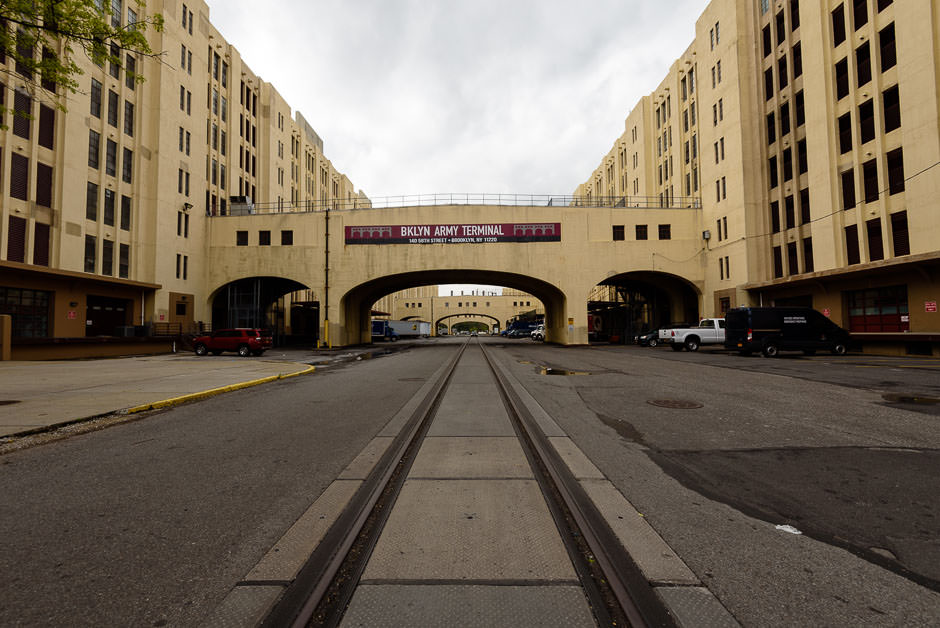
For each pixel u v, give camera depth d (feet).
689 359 61.57
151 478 14.06
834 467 14.76
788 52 83.10
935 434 19.07
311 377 44.34
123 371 48.91
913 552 9.20
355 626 6.93
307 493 12.67
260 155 137.18
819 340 64.13
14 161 69.92
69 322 77.61
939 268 58.49
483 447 17.35
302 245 110.11
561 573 8.45
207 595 7.79
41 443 18.57
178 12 100.32
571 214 110.63
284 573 8.44
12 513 11.36
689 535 9.99
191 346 94.84
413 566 8.70
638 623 6.90
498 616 7.16
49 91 74.13
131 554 9.25
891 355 64.44
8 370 50.47
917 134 60.08
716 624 6.95
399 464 15.43
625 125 163.63
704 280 107.24
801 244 80.69
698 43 108.99
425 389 34.14
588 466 14.88
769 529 10.30
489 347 110.01
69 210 77.25
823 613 7.25
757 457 15.93
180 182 101.55
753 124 91.50
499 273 113.09
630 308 134.41
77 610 7.38
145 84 93.25
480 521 10.70
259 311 112.47
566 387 34.04
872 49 66.33
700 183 108.99
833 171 73.15
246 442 18.52
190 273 103.81
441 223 110.01
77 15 34.58
